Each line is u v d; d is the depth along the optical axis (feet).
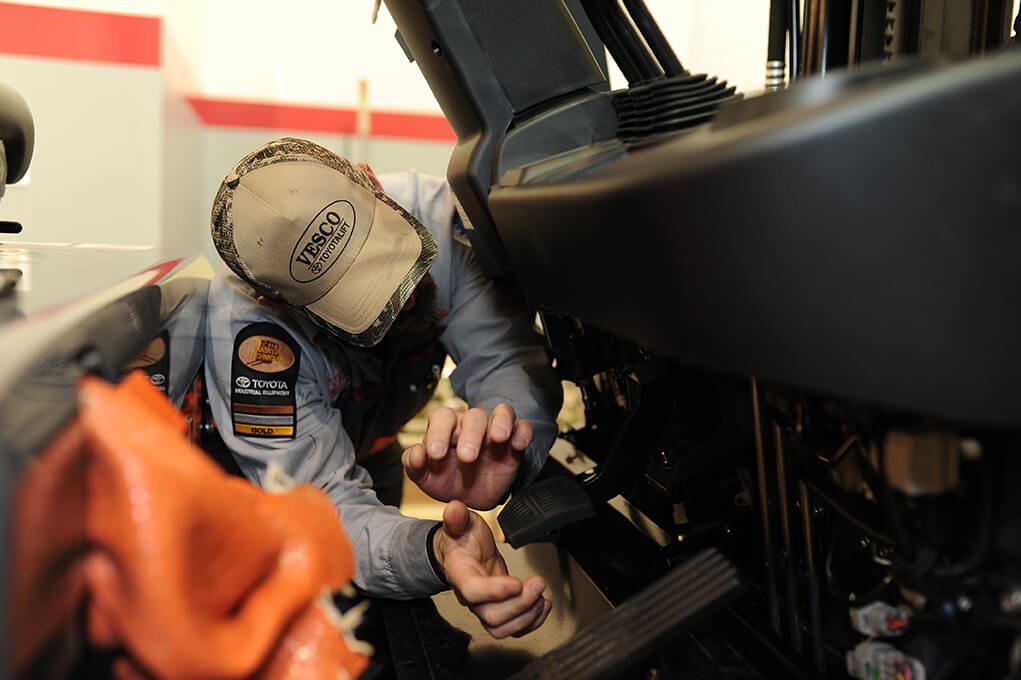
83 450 1.20
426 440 3.36
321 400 4.06
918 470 1.64
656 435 3.11
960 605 1.65
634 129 2.55
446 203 4.93
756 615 2.60
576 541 3.62
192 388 3.56
